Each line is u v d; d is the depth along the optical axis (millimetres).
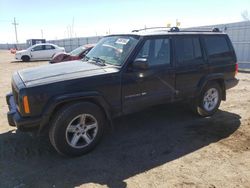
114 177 3645
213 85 5914
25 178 3627
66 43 39062
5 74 14578
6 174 3723
